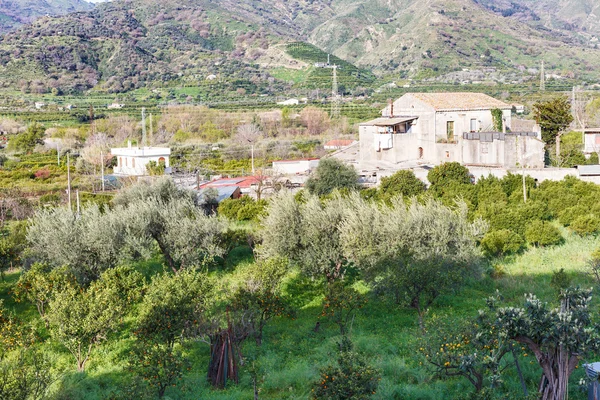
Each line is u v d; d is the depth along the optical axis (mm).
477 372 22000
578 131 79438
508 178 55000
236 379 26266
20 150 121188
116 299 30219
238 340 28250
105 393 25047
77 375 26625
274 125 139625
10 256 41188
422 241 33812
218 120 145000
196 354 29578
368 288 36375
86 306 28562
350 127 134625
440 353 22547
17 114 158125
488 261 39594
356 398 20938
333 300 30141
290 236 36812
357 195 40281
